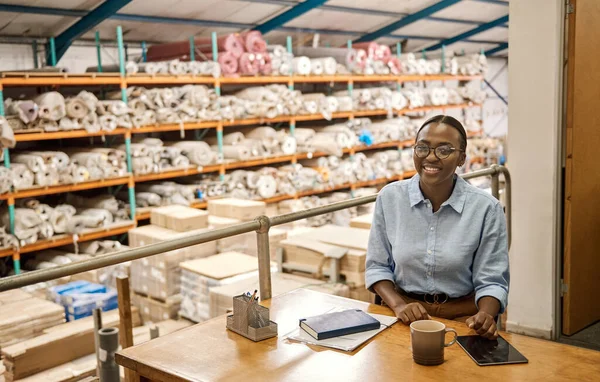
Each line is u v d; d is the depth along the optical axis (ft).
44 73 20.59
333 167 31.78
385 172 34.22
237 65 27.12
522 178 13.67
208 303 14.71
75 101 21.31
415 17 38.65
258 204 19.94
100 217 22.21
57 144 26.73
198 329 6.38
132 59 31.99
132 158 23.61
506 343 5.69
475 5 39.75
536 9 13.03
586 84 13.42
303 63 29.50
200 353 5.72
